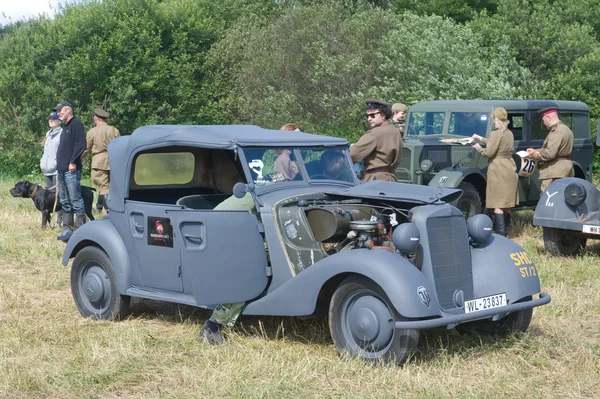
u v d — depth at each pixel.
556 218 9.30
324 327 6.06
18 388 4.74
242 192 5.69
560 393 4.77
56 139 11.86
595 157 18.81
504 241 5.88
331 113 23.91
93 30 25.31
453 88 19.12
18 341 5.70
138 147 6.31
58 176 11.03
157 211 6.05
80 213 11.12
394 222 5.64
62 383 4.82
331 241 5.66
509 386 4.80
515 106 11.52
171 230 5.93
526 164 10.51
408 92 20.08
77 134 10.91
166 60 25.97
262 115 24.80
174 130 6.20
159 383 4.88
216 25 28.08
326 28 24.41
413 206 5.66
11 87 24.80
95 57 24.80
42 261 9.27
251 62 25.50
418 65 20.50
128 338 5.77
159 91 26.03
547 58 22.16
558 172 10.16
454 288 5.40
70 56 25.20
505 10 23.48
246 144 5.86
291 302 5.43
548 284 7.90
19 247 10.08
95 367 5.15
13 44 25.89
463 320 5.16
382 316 5.12
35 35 25.05
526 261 5.77
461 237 5.51
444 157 11.16
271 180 5.95
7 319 6.50
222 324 5.79
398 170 11.16
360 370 5.05
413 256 5.38
